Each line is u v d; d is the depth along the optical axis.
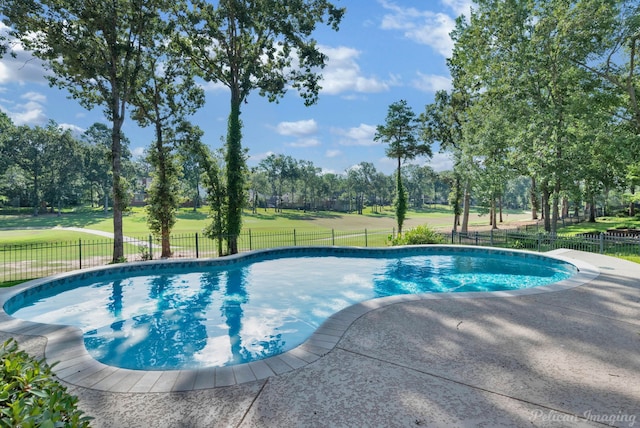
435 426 3.32
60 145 63.75
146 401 3.89
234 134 19.98
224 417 3.54
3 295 9.84
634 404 3.70
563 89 23.14
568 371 4.48
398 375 4.39
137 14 17.61
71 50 16.27
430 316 6.79
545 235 19.20
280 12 20.41
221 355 7.36
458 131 32.56
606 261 13.24
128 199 18.11
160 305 10.90
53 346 5.68
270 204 99.88
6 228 40.47
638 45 23.06
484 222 55.47
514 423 3.37
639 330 5.99
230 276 14.63
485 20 24.44
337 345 5.40
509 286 13.25
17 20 15.88
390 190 112.88
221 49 21.52
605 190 34.69
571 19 20.86
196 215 59.88
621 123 25.23
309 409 3.65
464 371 4.50
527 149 23.47
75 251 21.86
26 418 1.75
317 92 24.05
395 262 17.38
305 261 17.55
